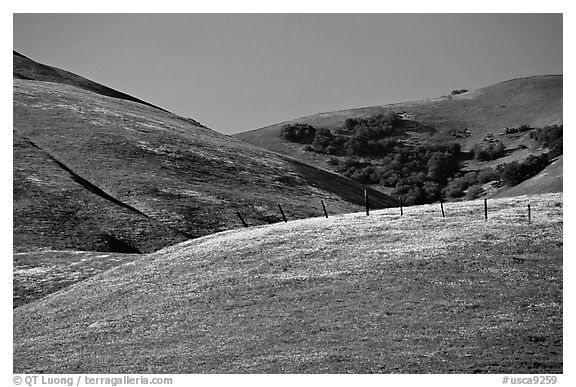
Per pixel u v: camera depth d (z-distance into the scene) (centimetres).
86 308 5891
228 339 4931
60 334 5447
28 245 9275
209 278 5962
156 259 6838
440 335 4719
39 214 10194
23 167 11681
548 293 5228
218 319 5241
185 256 6650
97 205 10856
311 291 5450
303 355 4609
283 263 6016
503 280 5422
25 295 6888
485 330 4741
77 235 9844
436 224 6681
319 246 6325
